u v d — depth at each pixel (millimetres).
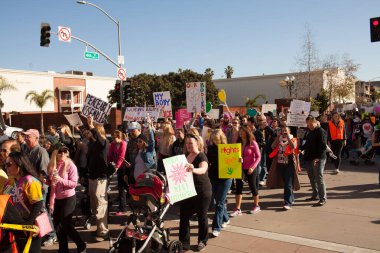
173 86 50000
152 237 4820
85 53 20078
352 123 16812
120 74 21594
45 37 18719
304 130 12508
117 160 7711
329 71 42688
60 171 5348
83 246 5449
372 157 13125
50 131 9945
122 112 21688
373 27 12266
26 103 50812
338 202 8078
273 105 17359
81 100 56906
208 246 5730
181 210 5605
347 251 5355
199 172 5320
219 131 6477
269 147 10211
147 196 4895
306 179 10781
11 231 3730
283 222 6836
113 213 7910
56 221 5398
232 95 66062
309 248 5527
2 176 5090
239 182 7305
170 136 7832
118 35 22000
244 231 6395
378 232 6113
